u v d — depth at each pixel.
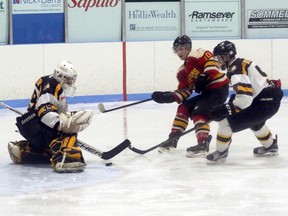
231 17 17.94
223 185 8.05
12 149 9.38
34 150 9.36
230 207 7.05
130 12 17.47
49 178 8.51
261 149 9.77
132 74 16.94
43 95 8.84
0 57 15.97
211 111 8.95
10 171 8.97
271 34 18.17
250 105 9.01
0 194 7.72
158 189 7.90
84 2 17.19
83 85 16.67
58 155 8.83
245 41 17.50
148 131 12.27
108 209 7.03
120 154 10.11
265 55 17.59
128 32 17.53
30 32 16.97
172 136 10.02
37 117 8.94
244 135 11.70
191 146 10.60
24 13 16.88
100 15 17.31
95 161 9.60
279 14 18.16
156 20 17.61
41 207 7.14
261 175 8.59
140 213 6.86
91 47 16.66
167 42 17.03
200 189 7.88
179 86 10.18
